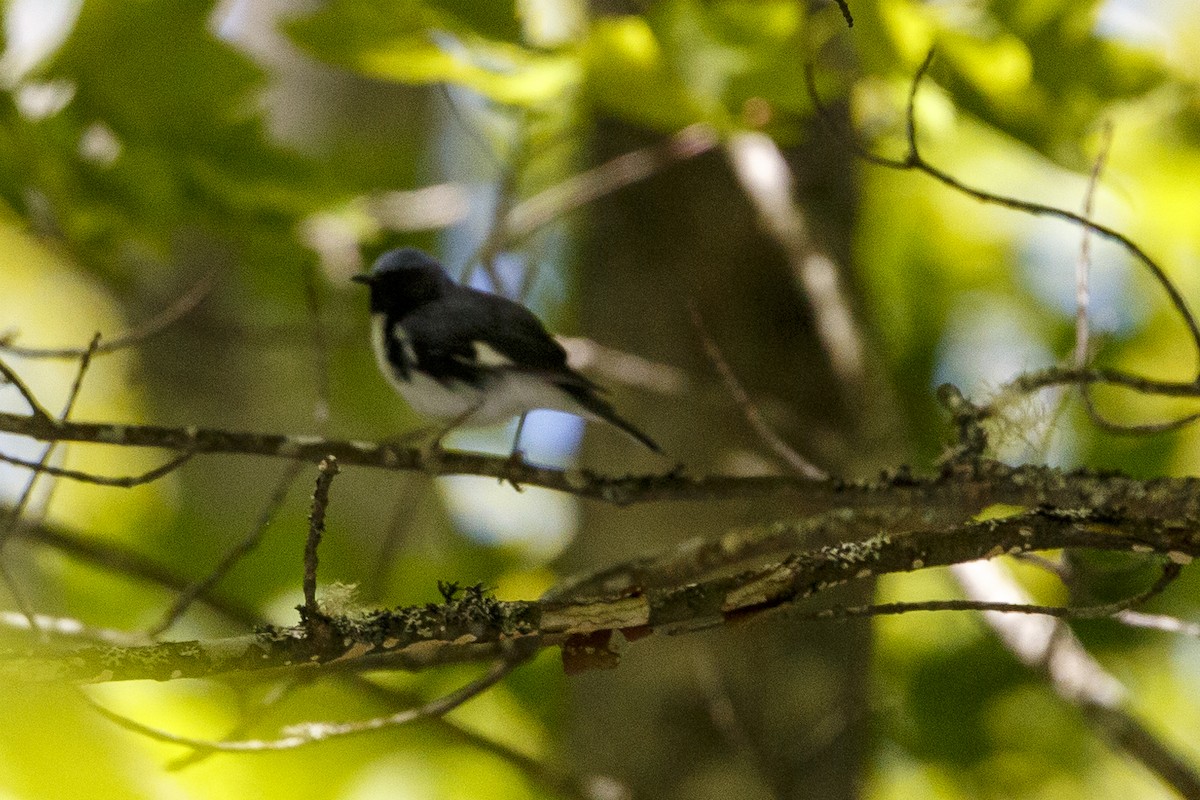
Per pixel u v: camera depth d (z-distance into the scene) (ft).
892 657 43.93
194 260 45.65
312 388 46.78
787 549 25.61
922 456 46.44
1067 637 30.94
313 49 30.86
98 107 35.27
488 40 30.76
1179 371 45.96
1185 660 44.34
